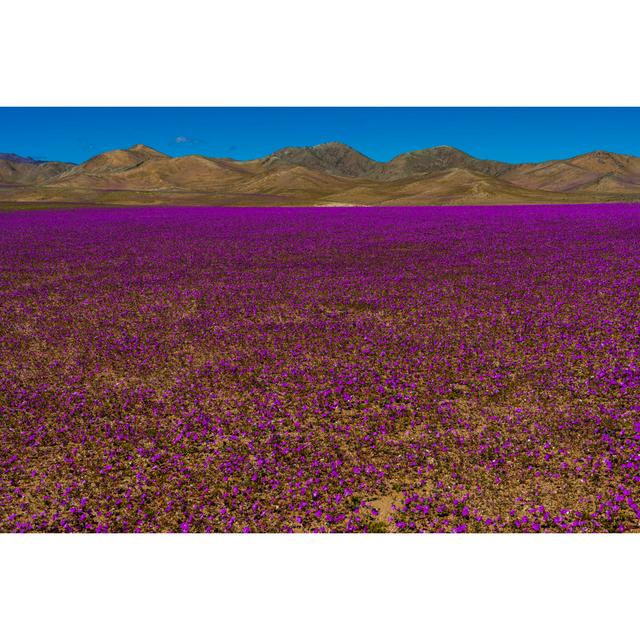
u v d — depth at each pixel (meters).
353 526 6.43
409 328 13.79
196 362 11.76
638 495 6.68
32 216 69.88
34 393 10.15
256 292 18.94
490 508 6.62
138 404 9.61
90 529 6.58
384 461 7.66
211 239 37.41
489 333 12.98
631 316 13.84
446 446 7.89
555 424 8.25
